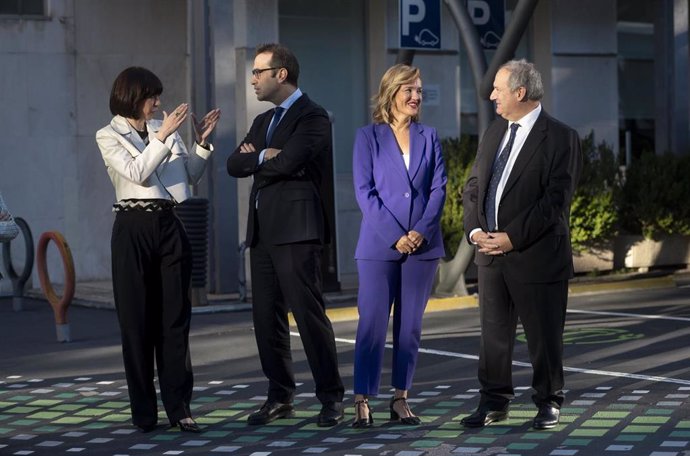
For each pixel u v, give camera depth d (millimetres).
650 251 18688
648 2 22094
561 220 8148
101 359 11945
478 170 8242
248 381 10477
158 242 8367
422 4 15570
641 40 22109
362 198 8391
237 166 8430
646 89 22141
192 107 16125
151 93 8422
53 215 18250
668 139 20422
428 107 19531
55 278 18328
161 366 8539
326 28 19312
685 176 18703
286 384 8742
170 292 8445
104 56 18438
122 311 8406
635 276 18203
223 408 9344
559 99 20750
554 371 8188
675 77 20328
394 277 8414
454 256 16734
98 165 18516
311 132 8328
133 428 8719
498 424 8375
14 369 11492
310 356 8492
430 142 8508
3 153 17875
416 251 8367
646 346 11797
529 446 7715
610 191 18031
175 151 8508
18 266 17953
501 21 16406
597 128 21078
